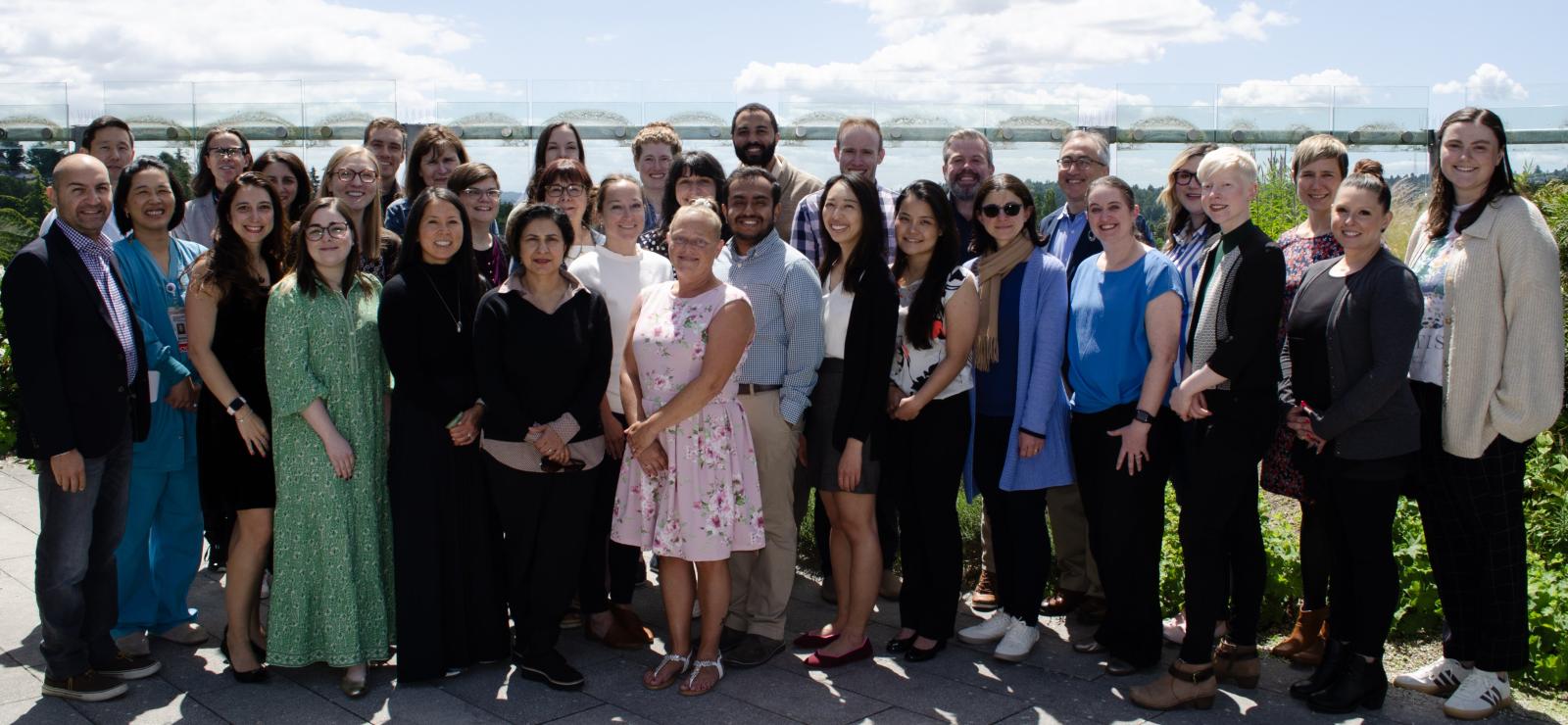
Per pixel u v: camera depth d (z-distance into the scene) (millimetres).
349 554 4199
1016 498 4543
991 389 4590
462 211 4266
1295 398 4184
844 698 4223
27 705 4109
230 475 4238
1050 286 4449
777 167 6113
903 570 4914
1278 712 4047
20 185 8656
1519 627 3984
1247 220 4066
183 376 4660
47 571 4066
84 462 4066
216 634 4906
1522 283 3871
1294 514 6359
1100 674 4441
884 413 4480
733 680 4414
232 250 4273
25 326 3928
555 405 4234
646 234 5336
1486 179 3996
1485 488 4016
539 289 4281
